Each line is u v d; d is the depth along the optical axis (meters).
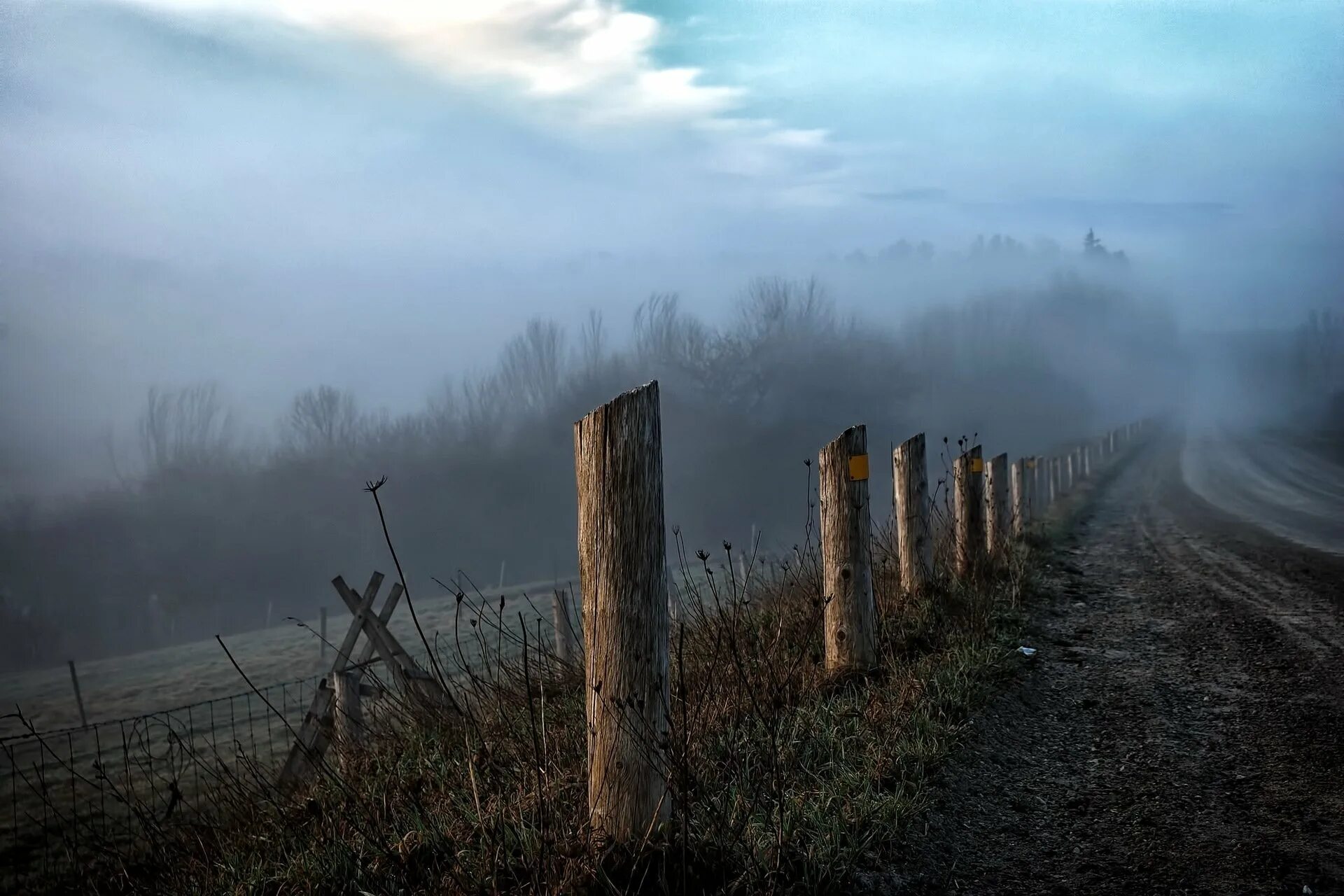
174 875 3.99
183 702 20.98
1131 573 11.24
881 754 4.23
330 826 3.90
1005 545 10.50
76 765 12.52
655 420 3.03
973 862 3.62
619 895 2.81
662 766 3.03
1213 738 5.05
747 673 4.89
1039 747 5.00
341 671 6.13
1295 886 3.33
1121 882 3.43
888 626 6.31
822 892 3.16
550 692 5.18
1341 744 4.82
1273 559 12.32
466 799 3.82
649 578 2.99
